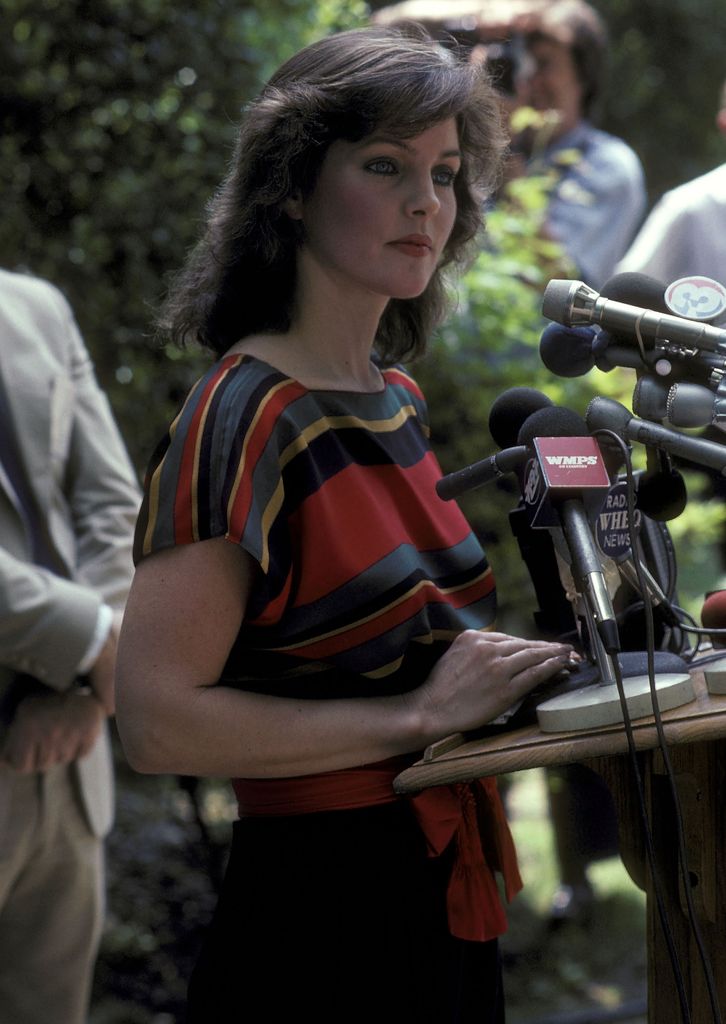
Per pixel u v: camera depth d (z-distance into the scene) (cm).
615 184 1106
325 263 477
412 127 457
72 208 938
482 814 495
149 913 973
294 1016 461
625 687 430
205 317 498
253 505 439
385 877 460
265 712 447
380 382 507
